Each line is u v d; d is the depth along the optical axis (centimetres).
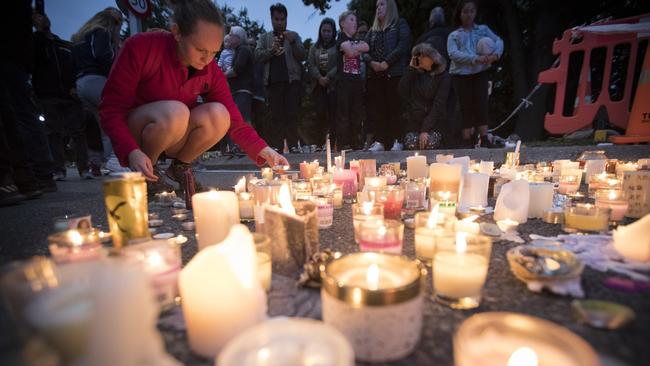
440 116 640
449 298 119
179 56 283
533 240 177
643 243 136
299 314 115
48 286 76
